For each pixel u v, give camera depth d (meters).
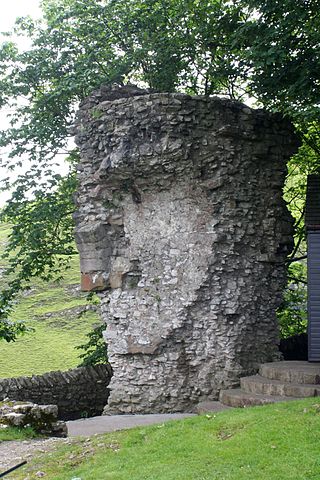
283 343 21.19
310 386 12.92
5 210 21.09
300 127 20.67
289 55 16.08
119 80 20.14
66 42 20.56
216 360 15.45
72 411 17.50
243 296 15.81
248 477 7.64
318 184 16.73
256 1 15.62
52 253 21.23
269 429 9.26
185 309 15.49
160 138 15.40
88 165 16.42
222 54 19.03
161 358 15.64
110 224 16.30
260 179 16.33
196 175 15.61
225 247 15.70
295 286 26.14
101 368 18.27
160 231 15.88
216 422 10.13
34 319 35.50
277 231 16.47
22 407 11.64
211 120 15.69
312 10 15.21
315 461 7.86
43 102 20.14
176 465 8.48
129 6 20.06
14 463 9.45
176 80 20.59
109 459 9.20
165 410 15.55
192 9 19.09
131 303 15.98
